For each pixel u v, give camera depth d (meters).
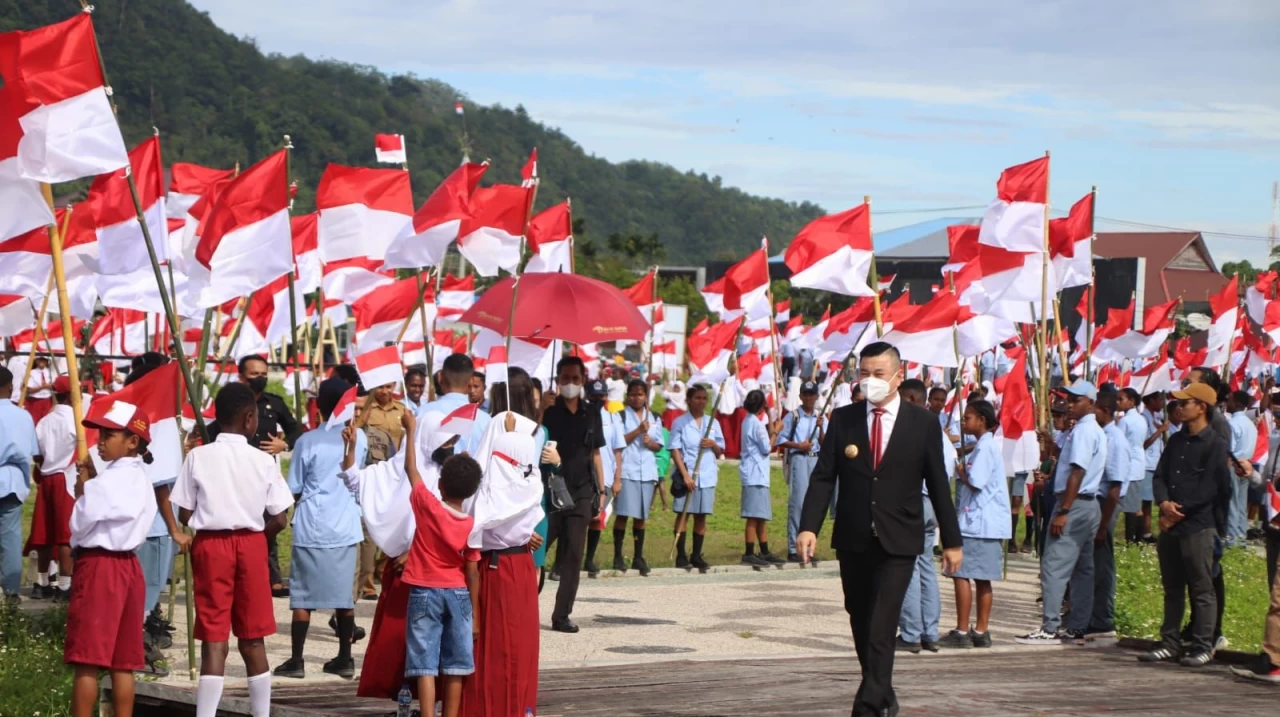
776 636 12.70
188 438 10.86
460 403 9.57
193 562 8.11
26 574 14.55
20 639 10.07
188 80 128.25
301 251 14.43
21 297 12.53
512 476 7.96
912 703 8.98
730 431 24.84
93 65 8.64
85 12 8.61
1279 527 11.41
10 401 11.87
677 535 17.36
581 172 186.12
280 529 8.52
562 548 12.32
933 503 8.30
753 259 18.20
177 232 14.13
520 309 10.42
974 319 15.67
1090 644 12.45
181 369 9.00
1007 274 14.58
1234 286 21.67
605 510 13.33
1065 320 40.34
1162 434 20.53
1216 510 11.39
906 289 17.72
